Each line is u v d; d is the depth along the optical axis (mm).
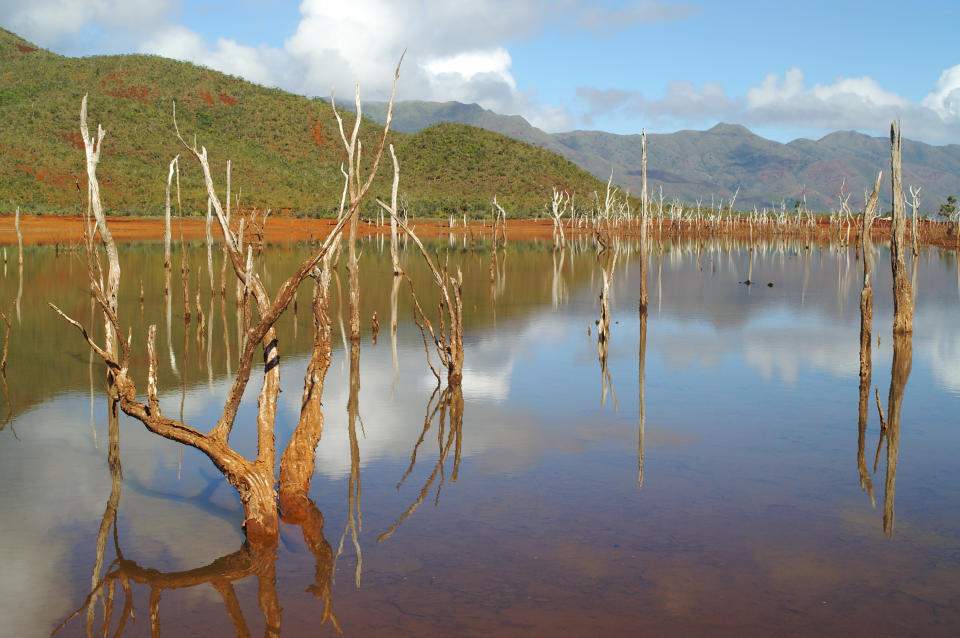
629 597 5527
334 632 5105
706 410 10836
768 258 46000
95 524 6914
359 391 12172
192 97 130000
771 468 8352
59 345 15703
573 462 8594
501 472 8273
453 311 12406
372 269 35188
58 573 6012
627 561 6105
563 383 12648
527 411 10867
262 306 6691
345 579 5863
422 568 6020
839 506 7266
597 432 9781
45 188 73312
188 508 7312
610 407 11047
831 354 15055
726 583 5738
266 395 6859
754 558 6156
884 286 28875
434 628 5125
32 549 6402
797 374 13219
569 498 7480
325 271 7715
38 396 11531
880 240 67812
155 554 6320
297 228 68062
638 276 33219
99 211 7730
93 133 93750
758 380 12773
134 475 8203
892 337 16828
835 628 5102
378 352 15609
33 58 148750
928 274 33719
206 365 14039
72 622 5301
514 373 13484
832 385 12375
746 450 9000
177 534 6703
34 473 8203
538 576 5863
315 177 109875
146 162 91312
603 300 16422
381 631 5098
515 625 5145
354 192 15305
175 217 69125
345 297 24688
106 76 135500
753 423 10172
